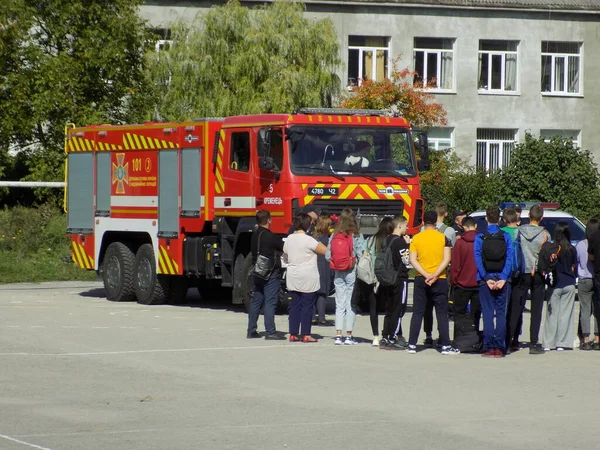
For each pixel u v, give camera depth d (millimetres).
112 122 51531
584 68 63375
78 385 15250
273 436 11797
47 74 48844
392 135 25750
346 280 20000
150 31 52438
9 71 50000
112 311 26547
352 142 25312
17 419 12766
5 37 47188
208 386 15211
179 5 57125
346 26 59469
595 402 14086
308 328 20344
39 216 42406
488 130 62781
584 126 63250
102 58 50250
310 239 20266
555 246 19000
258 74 50625
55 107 50156
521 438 11742
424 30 60719
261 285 20828
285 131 24766
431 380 15883
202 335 21344
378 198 25266
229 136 26281
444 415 13086
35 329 22125
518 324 19641
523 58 62406
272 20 51625
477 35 61500
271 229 24922
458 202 45562
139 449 11148
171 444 11383
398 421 12695
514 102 62531
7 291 33094
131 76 52000
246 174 25703
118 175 29984
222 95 50000
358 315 25969
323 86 51406
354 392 14766
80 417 12906
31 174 50156
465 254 18969
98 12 50938
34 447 11219
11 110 48844
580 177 43000
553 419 12875
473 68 61625
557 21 62688
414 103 50938
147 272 28875
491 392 14836
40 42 51562
